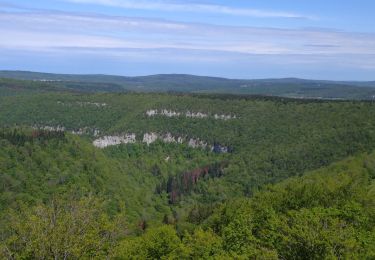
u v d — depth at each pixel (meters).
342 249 33.59
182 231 83.94
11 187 116.81
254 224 55.09
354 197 62.94
